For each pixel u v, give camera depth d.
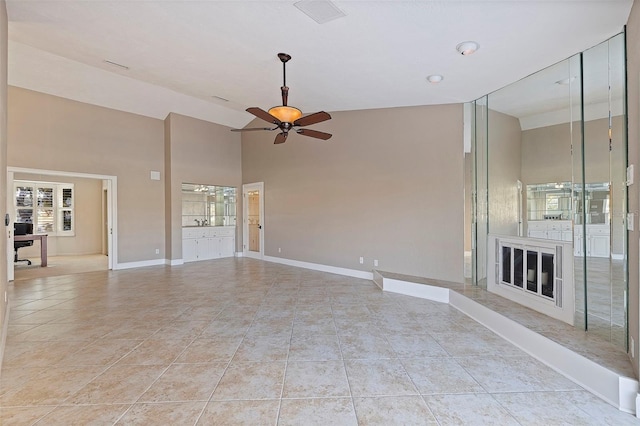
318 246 6.55
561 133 3.41
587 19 2.55
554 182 3.46
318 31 3.01
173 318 3.68
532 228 3.67
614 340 2.60
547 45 3.02
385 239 5.48
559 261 3.11
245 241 8.51
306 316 3.77
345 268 6.07
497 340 3.09
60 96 5.92
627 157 2.43
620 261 2.78
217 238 8.23
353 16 2.72
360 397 2.13
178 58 3.81
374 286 5.22
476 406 2.04
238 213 8.55
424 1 2.46
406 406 2.04
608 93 2.93
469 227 4.67
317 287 5.16
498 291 3.98
